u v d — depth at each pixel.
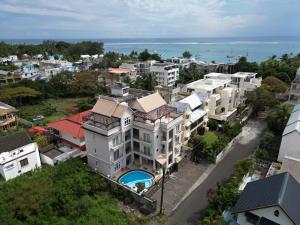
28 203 31.97
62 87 99.31
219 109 69.44
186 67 134.25
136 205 37.03
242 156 50.94
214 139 57.03
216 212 32.84
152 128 41.69
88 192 37.88
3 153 39.44
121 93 65.75
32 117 72.88
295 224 25.88
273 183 30.64
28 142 43.25
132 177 42.94
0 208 31.38
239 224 30.34
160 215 35.03
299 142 43.69
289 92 79.56
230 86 75.69
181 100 57.53
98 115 43.78
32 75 117.06
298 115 51.56
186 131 53.09
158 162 43.19
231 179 41.12
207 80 76.38
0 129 60.91
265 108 76.31
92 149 43.56
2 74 114.50
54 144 53.28
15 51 194.38
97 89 99.88
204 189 40.69
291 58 136.12
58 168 40.25
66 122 54.91
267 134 52.59
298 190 29.91
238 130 57.69
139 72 132.75
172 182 42.66
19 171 41.62
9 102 81.31
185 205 37.16
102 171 43.56
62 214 33.12
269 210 27.72
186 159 49.00
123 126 42.31
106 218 32.94
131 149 45.84
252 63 114.44
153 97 48.62
